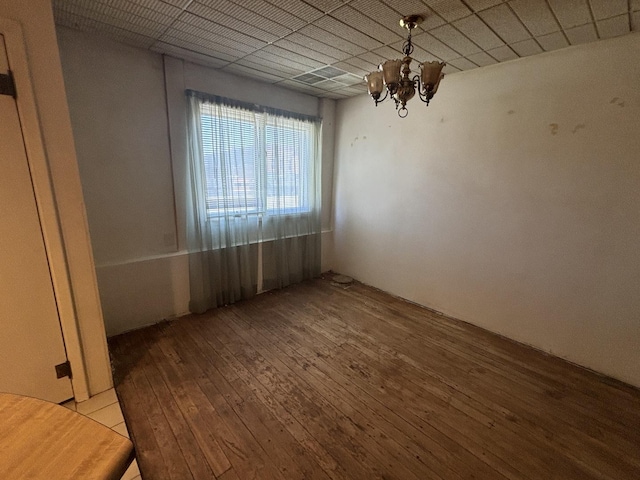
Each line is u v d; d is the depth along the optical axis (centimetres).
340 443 168
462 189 303
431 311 340
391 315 329
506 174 271
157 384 212
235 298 348
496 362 247
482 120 280
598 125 220
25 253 170
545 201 251
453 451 165
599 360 235
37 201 170
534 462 160
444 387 216
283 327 297
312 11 193
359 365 240
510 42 225
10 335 170
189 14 199
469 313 312
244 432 174
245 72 308
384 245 388
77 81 231
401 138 350
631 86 205
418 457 161
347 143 415
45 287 178
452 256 320
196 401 197
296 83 343
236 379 219
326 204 448
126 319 277
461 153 299
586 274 236
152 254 288
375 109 373
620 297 222
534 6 180
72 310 187
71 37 224
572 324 246
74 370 191
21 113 159
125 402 195
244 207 338
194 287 313
